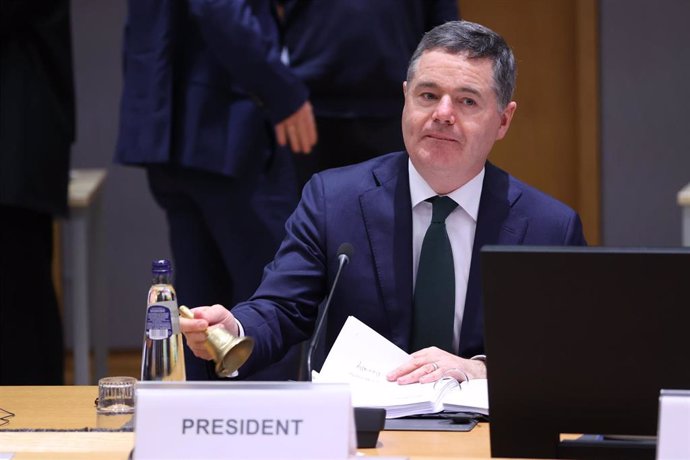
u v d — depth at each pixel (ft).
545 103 52.13
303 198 21.16
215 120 28.96
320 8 29.43
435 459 13.88
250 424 13.08
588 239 52.01
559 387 13.87
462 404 16.97
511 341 13.83
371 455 15.24
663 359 13.52
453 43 19.44
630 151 51.62
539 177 52.54
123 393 16.58
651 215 51.72
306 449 13.02
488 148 19.88
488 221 20.08
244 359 14.83
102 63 50.70
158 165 29.55
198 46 28.99
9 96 30.68
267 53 28.02
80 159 51.06
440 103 19.31
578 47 51.34
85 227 36.01
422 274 19.92
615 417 13.82
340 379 17.84
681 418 12.37
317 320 20.72
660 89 51.24
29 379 31.32
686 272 13.26
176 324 16.71
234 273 29.73
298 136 28.60
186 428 13.10
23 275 31.30
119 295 51.70
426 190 20.25
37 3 31.09
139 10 29.04
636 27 51.11
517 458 14.21
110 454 14.93
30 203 30.50
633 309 13.48
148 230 51.49
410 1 29.86
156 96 28.71
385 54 29.53
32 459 14.67
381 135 29.96
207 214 29.58
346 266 20.20
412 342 19.88
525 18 51.83
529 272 13.61
